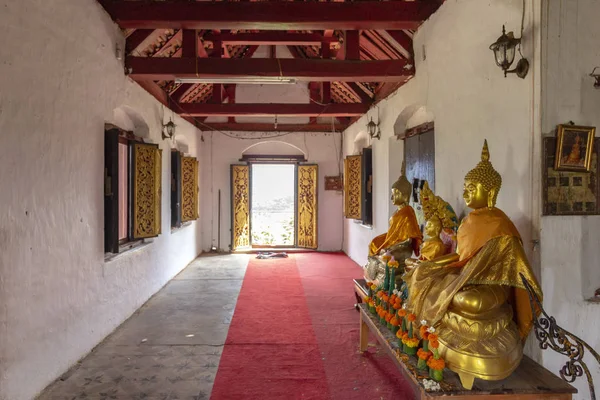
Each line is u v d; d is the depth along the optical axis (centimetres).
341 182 923
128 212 461
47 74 287
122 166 468
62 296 306
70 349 317
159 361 331
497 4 285
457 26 345
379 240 422
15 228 251
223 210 922
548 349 245
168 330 406
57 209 300
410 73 455
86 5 348
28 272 264
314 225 922
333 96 822
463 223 234
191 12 391
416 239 389
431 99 405
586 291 256
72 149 324
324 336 387
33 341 269
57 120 301
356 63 459
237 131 918
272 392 281
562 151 246
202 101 823
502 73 280
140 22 400
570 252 252
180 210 680
